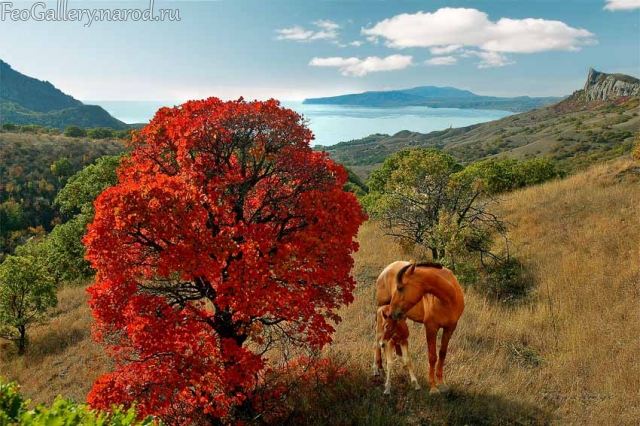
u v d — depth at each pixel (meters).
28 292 18.42
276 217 8.13
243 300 6.43
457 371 8.84
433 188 18.12
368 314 13.23
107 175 27.98
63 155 73.38
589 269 13.73
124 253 7.29
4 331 18.05
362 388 8.47
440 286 7.61
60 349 16.83
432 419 7.31
